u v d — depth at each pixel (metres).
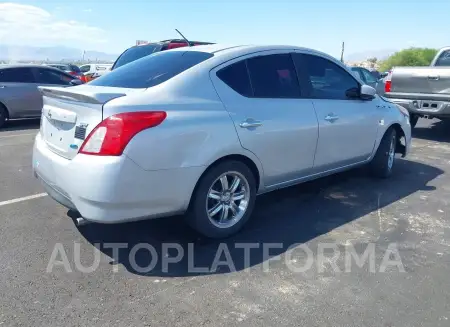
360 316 2.70
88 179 3.02
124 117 3.03
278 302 2.84
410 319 2.68
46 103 3.78
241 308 2.77
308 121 4.25
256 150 3.78
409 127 6.03
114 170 2.99
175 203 3.34
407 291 2.99
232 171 3.68
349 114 4.81
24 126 10.36
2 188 5.08
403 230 4.04
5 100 10.05
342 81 4.90
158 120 3.16
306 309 2.77
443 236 3.92
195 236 3.83
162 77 3.57
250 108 3.76
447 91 7.96
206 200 3.54
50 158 3.42
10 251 3.48
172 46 9.40
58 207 4.46
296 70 4.34
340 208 4.61
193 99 3.46
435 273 3.25
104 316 2.66
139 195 3.12
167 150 3.18
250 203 3.91
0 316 2.64
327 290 2.99
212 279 3.12
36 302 2.79
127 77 3.83
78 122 3.21
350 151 4.95
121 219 3.12
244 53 3.96
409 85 8.45
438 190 5.29
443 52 9.26
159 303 2.81
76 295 2.88
